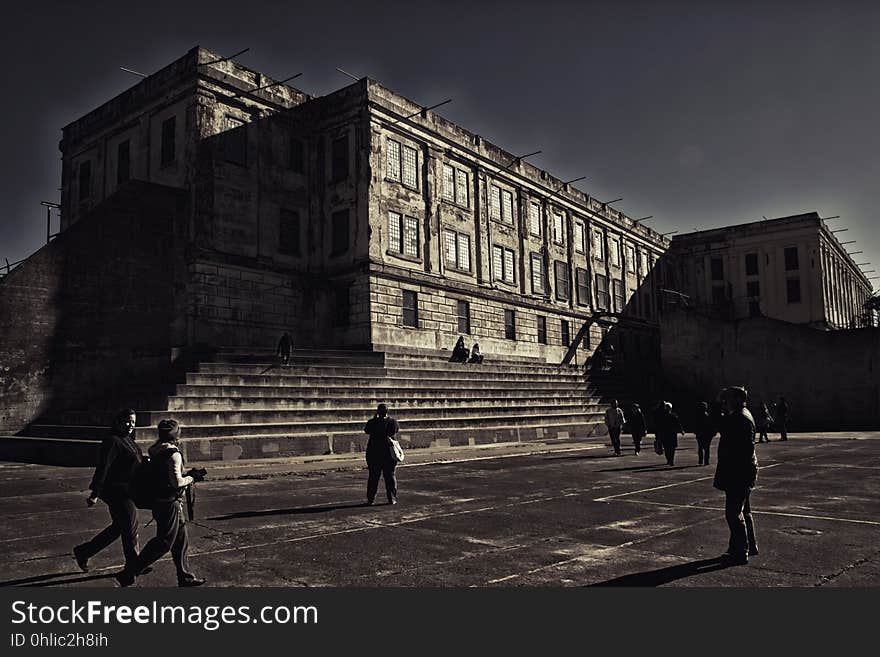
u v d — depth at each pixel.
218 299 28.31
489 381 30.34
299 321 31.34
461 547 7.98
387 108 33.09
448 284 35.66
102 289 25.00
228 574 6.82
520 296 41.62
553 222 46.75
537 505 11.10
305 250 32.59
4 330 22.22
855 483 13.20
